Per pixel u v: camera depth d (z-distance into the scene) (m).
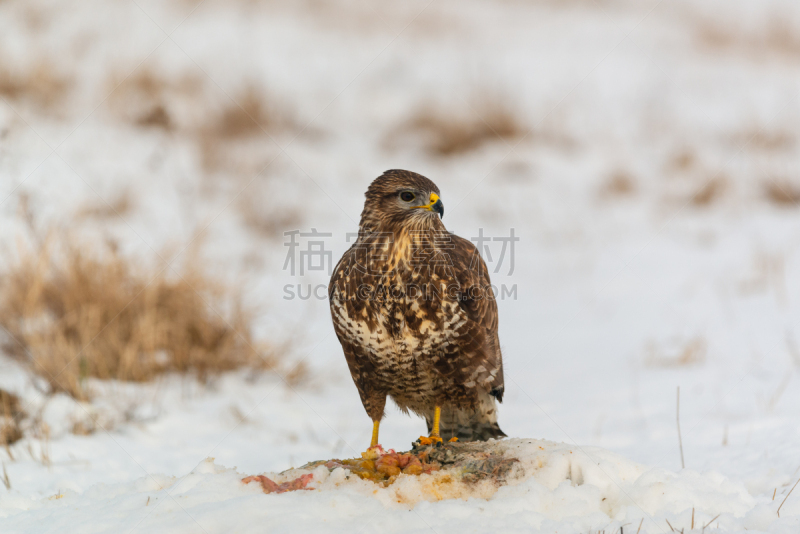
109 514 5.13
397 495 5.42
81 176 15.84
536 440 6.11
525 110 24.58
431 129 23.22
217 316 11.03
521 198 20.28
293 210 18.05
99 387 9.61
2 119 16.25
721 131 24.45
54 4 25.12
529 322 12.67
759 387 8.70
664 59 30.05
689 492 5.27
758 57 31.23
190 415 9.23
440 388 6.77
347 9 31.72
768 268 14.26
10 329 10.27
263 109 22.03
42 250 10.99
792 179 20.75
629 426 7.94
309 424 9.21
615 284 14.38
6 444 7.71
